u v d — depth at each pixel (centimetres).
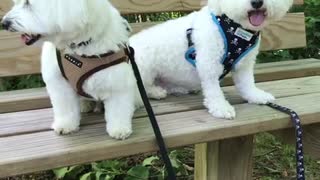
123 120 92
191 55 113
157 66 119
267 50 157
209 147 123
